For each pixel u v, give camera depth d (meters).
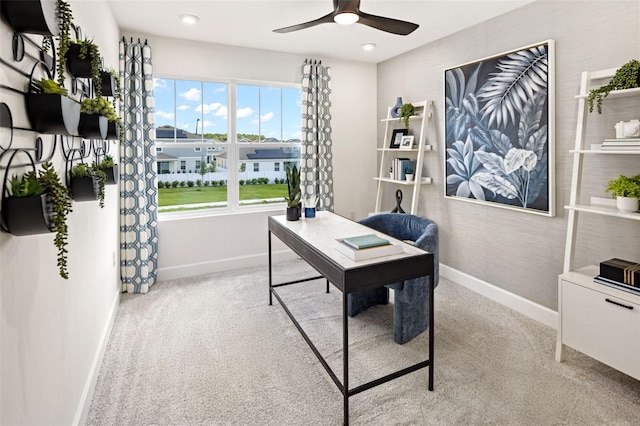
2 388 1.01
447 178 3.74
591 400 1.98
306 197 4.38
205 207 4.12
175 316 3.01
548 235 2.83
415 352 2.47
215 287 3.64
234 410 1.94
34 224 1.05
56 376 1.46
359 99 4.70
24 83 1.17
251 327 2.83
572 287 2.19
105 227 2.60
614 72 2.16
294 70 4.29
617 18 2.31
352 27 3.41
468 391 2.07
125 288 3.46
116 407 1.95
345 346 1.80
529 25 2.86
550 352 2.46
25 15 1.04
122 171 3.39
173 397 2.03
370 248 1.98
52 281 1.43
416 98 4.12
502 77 3.07
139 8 2.97
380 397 2.03
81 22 1.93
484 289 3.40
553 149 2.72
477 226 3.46
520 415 1.88
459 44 3.51
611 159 2.40
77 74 1.67
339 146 4.63
